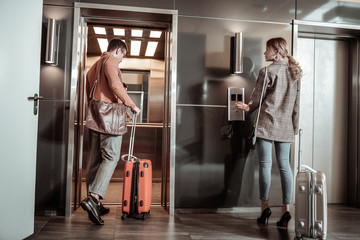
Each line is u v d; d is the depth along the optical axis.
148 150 3.58
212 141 3.04
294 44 3.17
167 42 3.24
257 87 2.60
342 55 3.62
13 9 1.88
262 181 2.62
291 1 3.19
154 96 3.53
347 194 3.59
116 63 2.66
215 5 3.07
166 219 2.74
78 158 3.03
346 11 3.28
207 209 3.01
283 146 2.59
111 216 2.77
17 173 1.96
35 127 2.21
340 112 3.61
